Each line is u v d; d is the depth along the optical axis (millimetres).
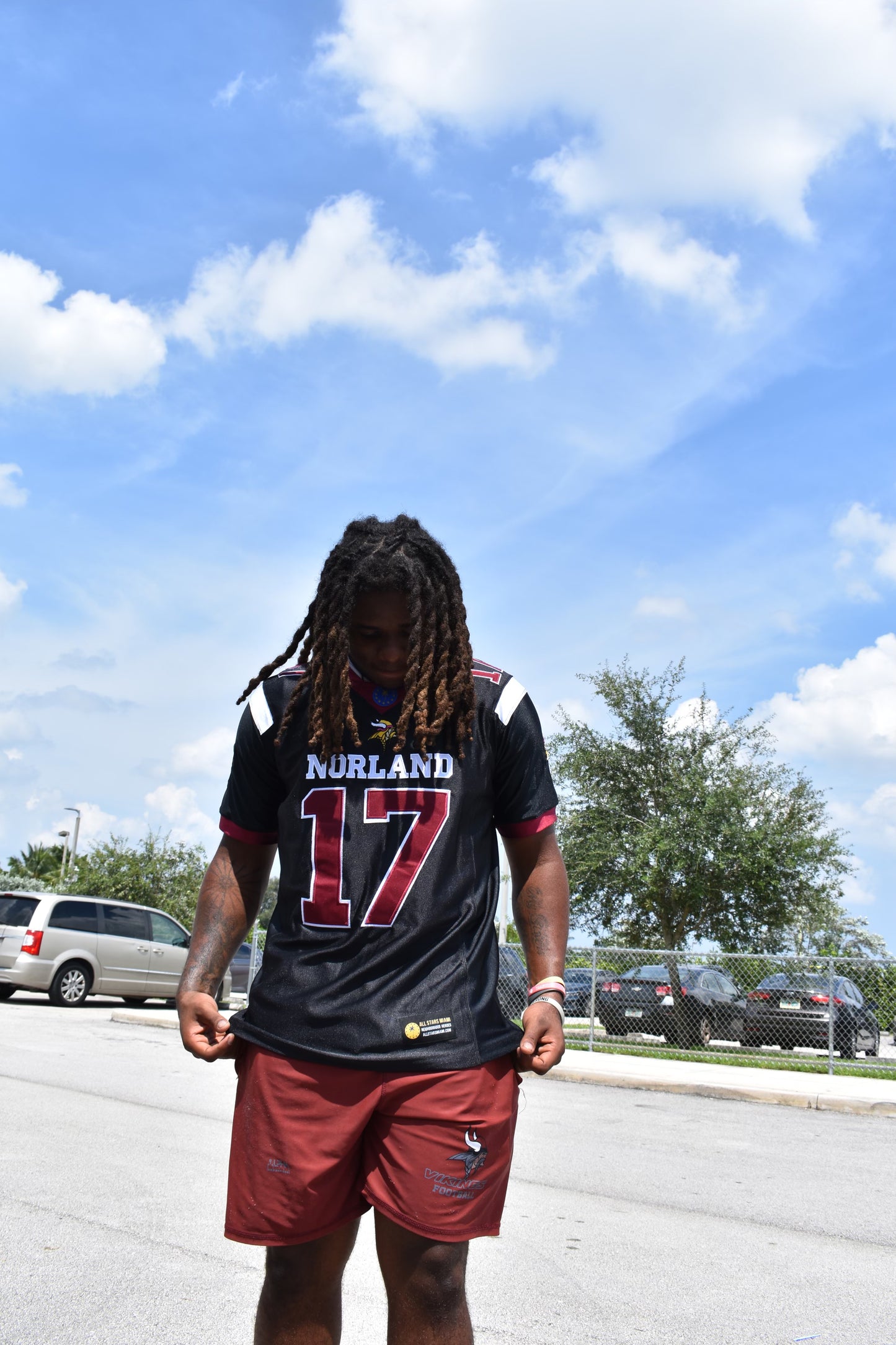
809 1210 5676
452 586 2203
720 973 16828
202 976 2188
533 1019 2070
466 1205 1926
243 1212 1973
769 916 19844
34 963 15609
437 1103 1923
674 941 20016
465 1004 2002
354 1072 1936
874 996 15320
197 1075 9266
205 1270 3959
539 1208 5363
